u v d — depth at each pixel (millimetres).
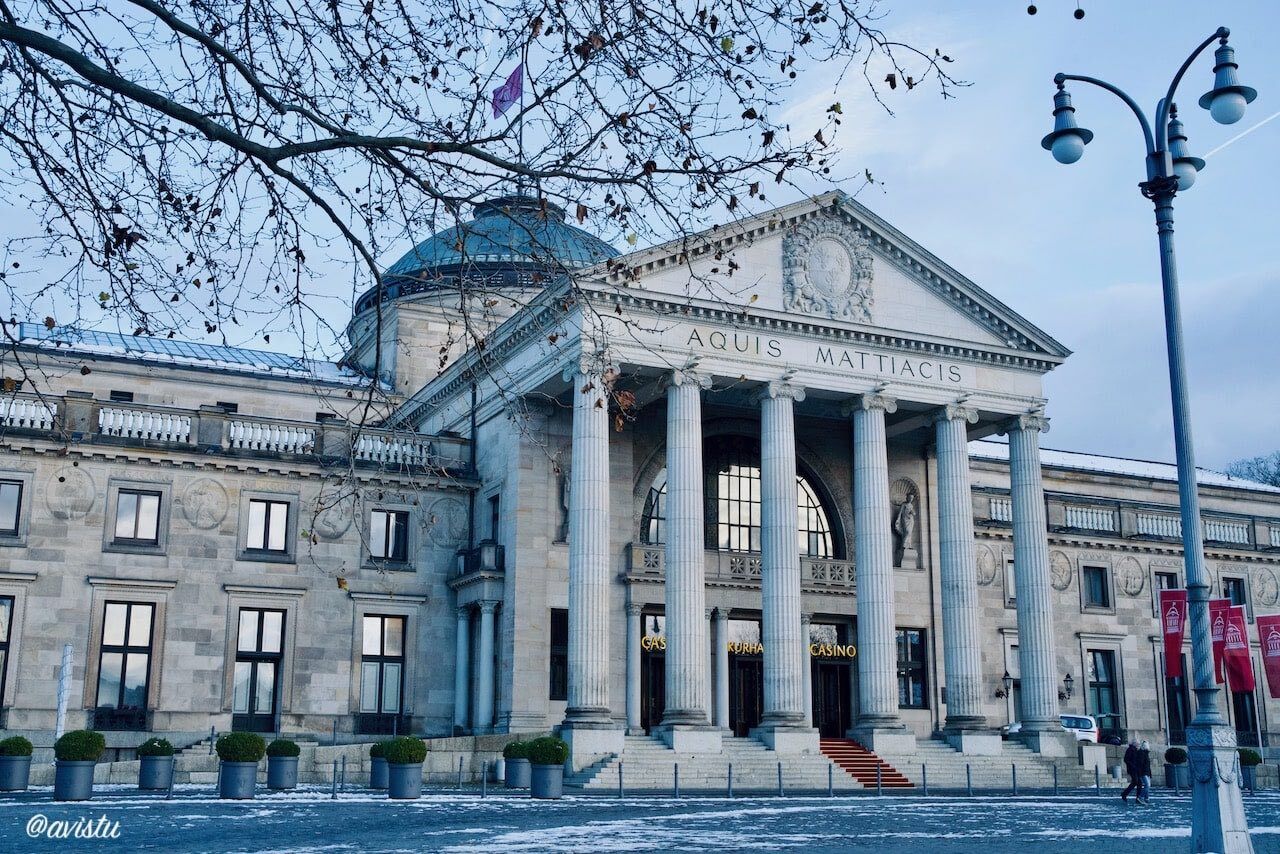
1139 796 43469
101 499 53500
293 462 56531
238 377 68250
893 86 13258
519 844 25156
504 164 13242
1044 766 55281
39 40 11352
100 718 51625
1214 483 93750
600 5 13125
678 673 51375
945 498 58344
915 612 63312
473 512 59812
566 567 55719
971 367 59906
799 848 25797
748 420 62438
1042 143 26281
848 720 61781
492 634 55656
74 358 64438
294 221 14547
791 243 56812
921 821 34188
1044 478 82938
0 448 52219
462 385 62938
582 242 19078
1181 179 25094
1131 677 72562
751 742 52469
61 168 13766
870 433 56969
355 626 56375
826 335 56750
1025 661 58281
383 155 13242
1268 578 78688
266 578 55375
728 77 13359
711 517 61219
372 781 44438
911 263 59281
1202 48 24625
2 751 39688
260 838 25969
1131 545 73938
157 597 53594
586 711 49938
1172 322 23922
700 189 13508
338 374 71625
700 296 53688
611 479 58344
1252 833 31203
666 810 36812
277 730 54250
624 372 54125
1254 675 76562
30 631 51438
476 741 50562
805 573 60844
